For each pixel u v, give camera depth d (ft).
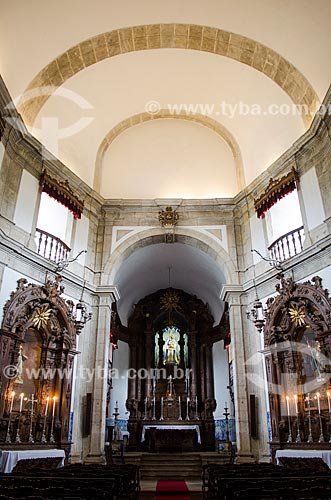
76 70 46.14
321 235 40.22
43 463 35.32
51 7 38.55
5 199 39.52
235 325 48.80
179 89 52.03
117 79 49.73
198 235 53.78
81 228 50.93
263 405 44.37
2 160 39.19
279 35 41.55
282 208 49.03
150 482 44.50
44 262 42.19
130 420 68.49
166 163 59.06
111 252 52.95
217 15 41.98
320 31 38.60
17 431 36.40
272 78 46.29
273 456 40.11
